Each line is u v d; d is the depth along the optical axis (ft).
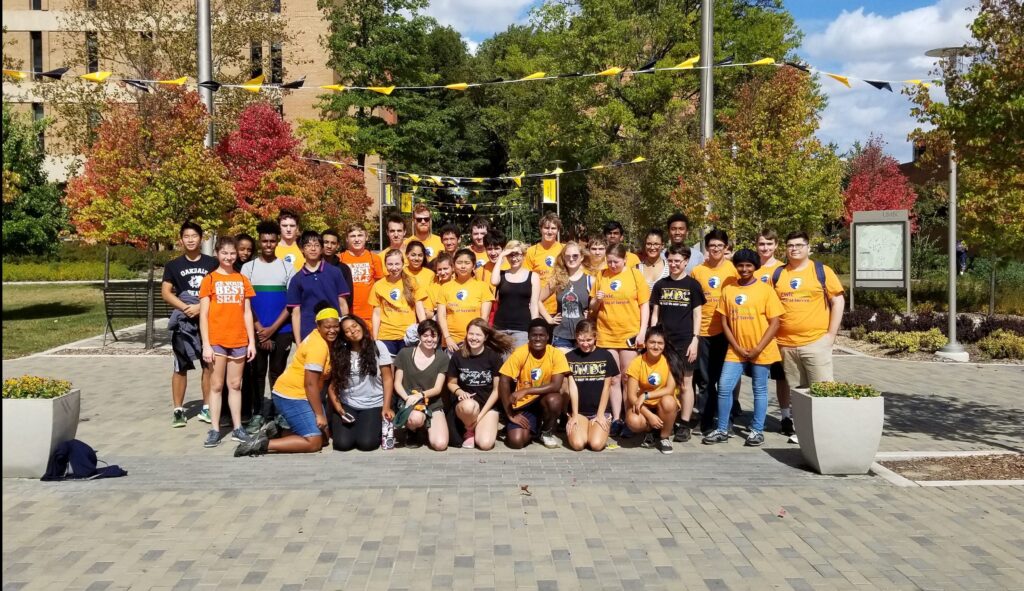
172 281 27.94
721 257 27.35
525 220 154.51
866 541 16.96
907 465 22.86
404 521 18.02
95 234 45.42
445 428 24.88
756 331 25.11
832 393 21.88
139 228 43.27
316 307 26.07
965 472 22.00
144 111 46.80
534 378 24.86
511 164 138.00
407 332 26.23
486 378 24.95
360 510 18.75
